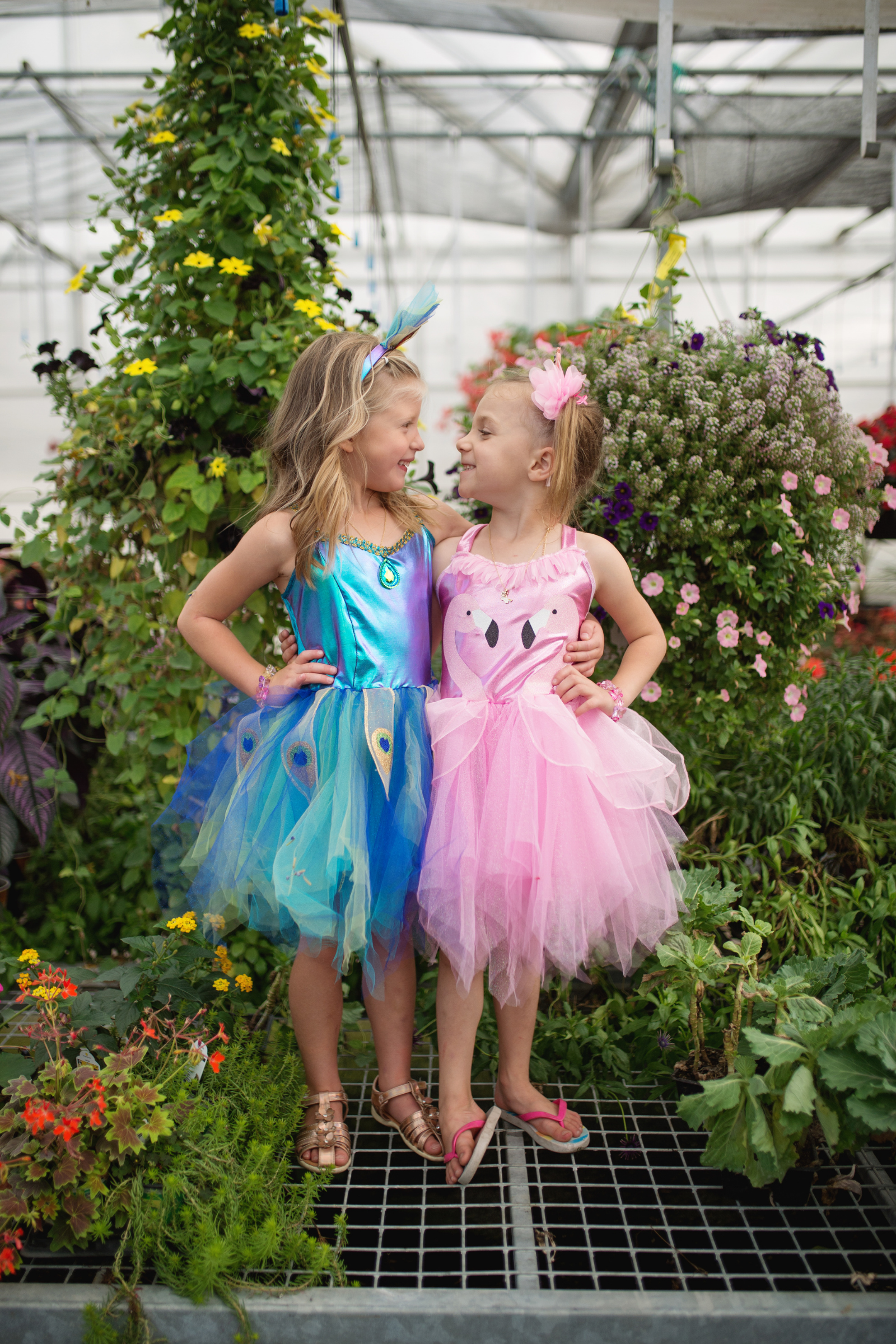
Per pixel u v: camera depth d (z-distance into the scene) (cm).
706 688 211
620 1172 149
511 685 151
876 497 234
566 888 140
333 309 235
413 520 163
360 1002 195
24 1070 143
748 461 204
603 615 204
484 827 142
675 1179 147
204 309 216
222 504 218
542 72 597
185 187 226
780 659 211
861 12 293
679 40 515
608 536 203
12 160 707
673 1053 169
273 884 140
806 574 204
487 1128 143
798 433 201
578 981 198
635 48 549
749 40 514
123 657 221
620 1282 127
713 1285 125
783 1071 129
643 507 200
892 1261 128
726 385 202
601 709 156
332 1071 154
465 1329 114
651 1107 166
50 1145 124
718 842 217
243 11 220
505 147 721
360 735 147
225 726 173
